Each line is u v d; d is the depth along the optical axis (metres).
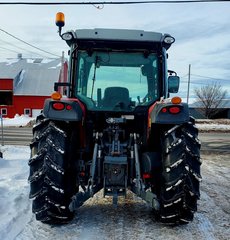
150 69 4.33
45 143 3.65
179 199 3.58
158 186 3.84
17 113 36.41
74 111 3.61
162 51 4.29
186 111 3.63
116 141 3.90
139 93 4.33
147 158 3.85
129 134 4.26
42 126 3.83
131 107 4.31
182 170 3.59
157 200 3.53
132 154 3.86
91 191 3.69
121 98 4.32
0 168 7.11
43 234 3.53
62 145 3.65
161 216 3.70
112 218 4.07
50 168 3.59
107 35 4.18
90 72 4.33
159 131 3.97
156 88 4.32
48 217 3.64
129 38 4.18
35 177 3.59
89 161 4.00
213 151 11.94
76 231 3.63
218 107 45.53
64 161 3.64
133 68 4.34
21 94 36.31
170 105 3.59
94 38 4.18
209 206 4.72
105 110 4.30
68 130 3.84
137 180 3.70
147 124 4.11
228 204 4.86
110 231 3.65
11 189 5.21
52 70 39.56
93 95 4.33
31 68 40.03
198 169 3.68
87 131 4.20
